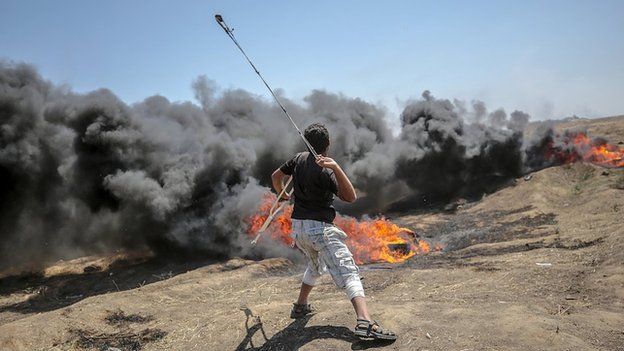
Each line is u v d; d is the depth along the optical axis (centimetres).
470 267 728
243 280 799
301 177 463
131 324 614
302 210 466
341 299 594
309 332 477
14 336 569
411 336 448
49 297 834
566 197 1239
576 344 411
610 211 995
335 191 448
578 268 655
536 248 812
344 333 465
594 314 489
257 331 505
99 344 562
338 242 459
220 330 527
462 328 455
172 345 529
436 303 538
